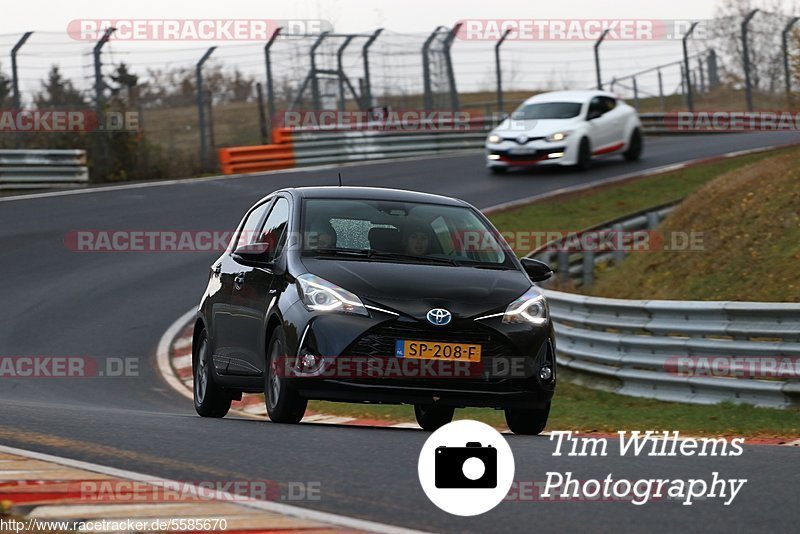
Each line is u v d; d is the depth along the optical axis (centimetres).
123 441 2434
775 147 10850
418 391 2734
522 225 8119
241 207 8588
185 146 11806
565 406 4122
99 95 9975
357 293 2764
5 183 9200
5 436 2469
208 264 7094
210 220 8169
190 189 9350
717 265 5338
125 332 5694
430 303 2756
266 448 2373
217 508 1759
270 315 2908
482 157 11475
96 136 10150
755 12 13300
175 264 7075
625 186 9394
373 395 2728
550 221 8256
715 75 13712
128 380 4844
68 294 6344
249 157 10588
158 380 4894
